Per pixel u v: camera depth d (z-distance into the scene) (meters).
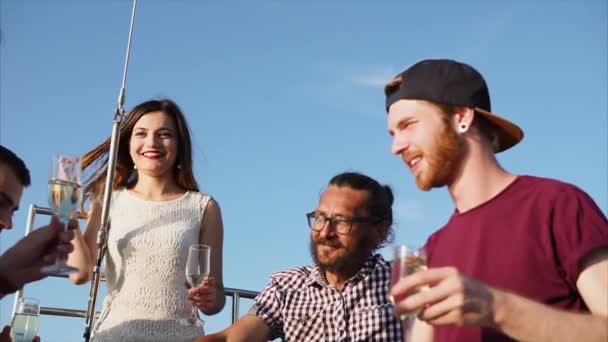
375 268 2.97
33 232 2.10
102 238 2.96
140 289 3.16
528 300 1.54
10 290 2.05
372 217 2.93
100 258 2.95
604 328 1.54
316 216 2.94
